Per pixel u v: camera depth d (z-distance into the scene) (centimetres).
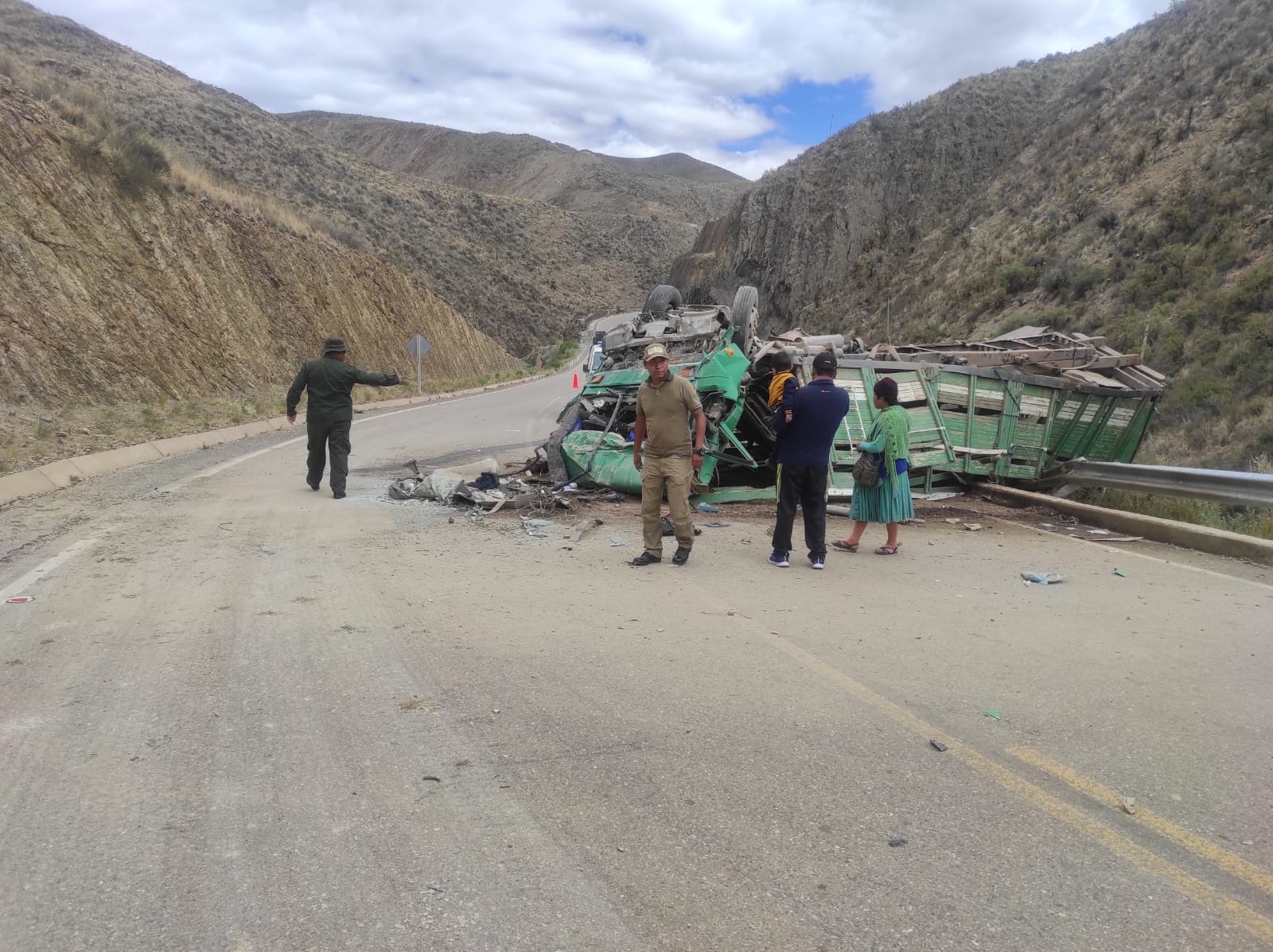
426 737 385
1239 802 344
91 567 672
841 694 445
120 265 2080
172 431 1573
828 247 6469
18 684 438
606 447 1052
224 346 2353
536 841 304
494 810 325
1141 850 307
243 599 593
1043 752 384
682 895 276
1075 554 823
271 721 400
